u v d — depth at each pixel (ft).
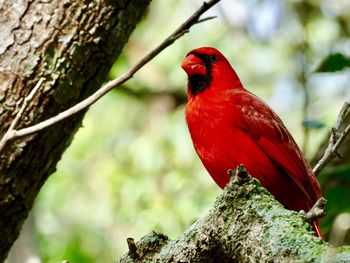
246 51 64.03
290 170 29.68
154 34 63.16
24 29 29.63
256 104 30.25
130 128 63.26
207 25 63.72
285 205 30.60
